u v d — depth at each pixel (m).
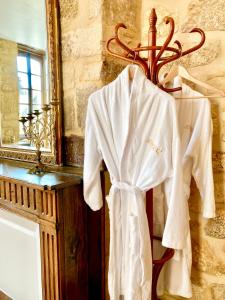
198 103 1.14
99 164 1.20
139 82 1.01
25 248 1.40
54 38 1.48
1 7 1.80
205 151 1.12
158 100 0.99
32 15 1.58
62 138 1.54
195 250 1.37
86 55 1.41
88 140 1.18
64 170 1.44
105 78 1.37
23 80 1.71
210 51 1.25
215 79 1.25
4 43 1.82
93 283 1.42
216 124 1.26
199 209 1.34
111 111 1.10
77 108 1.47
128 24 1.46
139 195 1.05
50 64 1.51
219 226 1.29
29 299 1.42
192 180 1.34
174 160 0.99
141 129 1.03
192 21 1.29
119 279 1.18
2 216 1.53
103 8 1.33
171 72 1.11
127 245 1.12
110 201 1.14
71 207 1.26
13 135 1.86
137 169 1.07
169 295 1.47
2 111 1.92
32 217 1.30
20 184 1.31
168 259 1.13
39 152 1.45
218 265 1.31
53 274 1.24
